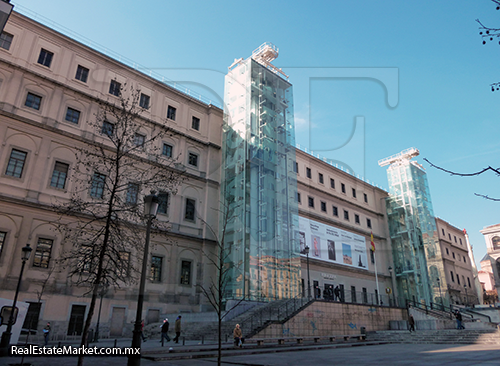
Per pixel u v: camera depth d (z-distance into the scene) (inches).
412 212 1744.6
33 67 906.7
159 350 509.4
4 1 313.9
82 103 954.7
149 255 957.8
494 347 558.3
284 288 1112.2
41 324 743.7
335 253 1477.6
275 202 1198.3
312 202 1496.1
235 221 1100.5
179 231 1035.9
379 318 1078.4
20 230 785.6
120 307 857.5
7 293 735.1
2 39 879.7
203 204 1129.4
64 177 878.4
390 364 356.8
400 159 1881.2
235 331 599.2
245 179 1142.3
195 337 762.2
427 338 804.0
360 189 1769.2
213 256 1080.8
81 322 795.4
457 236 2338.8
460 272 2193.7
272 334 756.6
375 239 1708.9
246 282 1026.7
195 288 1013.8
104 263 371.6
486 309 1483.8
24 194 816.3
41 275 776.3
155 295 933.8
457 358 390.6
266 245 1115.9
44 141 872.9
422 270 1644.9
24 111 866.8
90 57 1009.5
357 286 1513.3
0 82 852.0
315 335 855.1
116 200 373.7
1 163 808.9
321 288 1360.7
